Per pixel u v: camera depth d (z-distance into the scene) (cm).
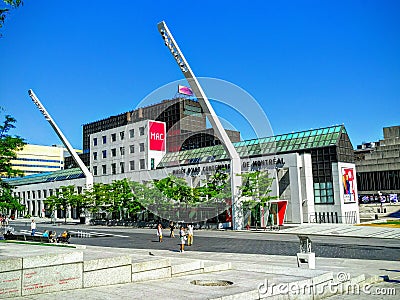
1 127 2853
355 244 3127
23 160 16900
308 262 1650
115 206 6347
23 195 10200
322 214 5609
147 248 2967
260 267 1612
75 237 4150
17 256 1083
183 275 1441
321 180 5659
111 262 1236
